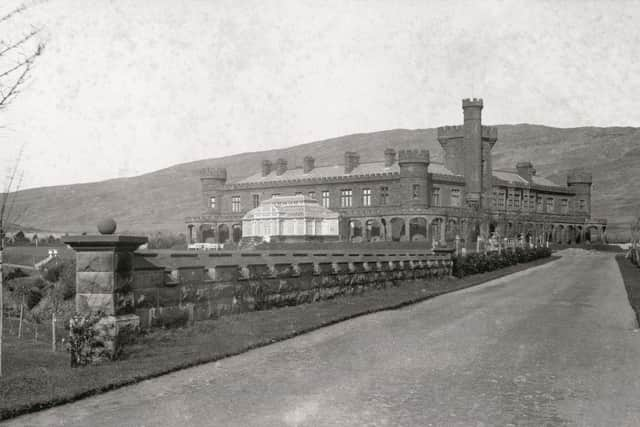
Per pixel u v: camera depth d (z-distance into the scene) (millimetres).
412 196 81000
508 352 11523
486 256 41562
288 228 83000
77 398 8062
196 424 7047
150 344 11484
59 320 19188
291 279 18266
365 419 7246
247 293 16031
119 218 181000
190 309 13633
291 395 8320
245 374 9586
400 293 23375
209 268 14477
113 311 10555
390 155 90125
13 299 20703
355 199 88375
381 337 13211
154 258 13000
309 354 11227
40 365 10758
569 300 22000
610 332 14219
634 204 189125
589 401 8148
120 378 8891
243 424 7055
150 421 7164
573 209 113688
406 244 71688
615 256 74250
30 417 7320
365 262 23844
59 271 22234
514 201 100062
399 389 8672
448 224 80688
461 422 7156
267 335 12773
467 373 9703
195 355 10602
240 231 102375
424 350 11672
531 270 44781
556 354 11383
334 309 17516
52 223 151750
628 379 9422
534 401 8102
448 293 24969
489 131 93062
